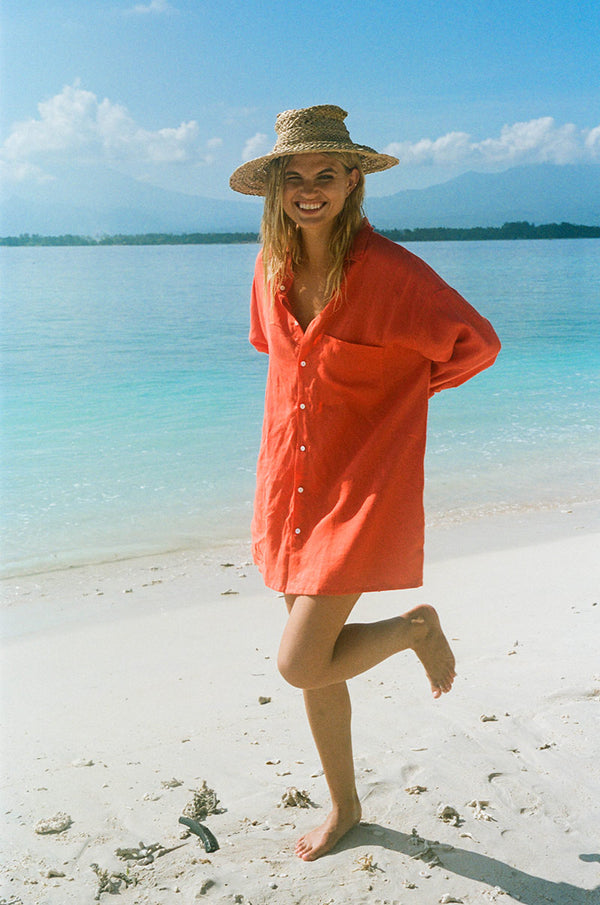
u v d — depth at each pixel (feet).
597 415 35.81
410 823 8.63
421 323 7.86
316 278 8.18
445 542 20.66
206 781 9.70
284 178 7.99
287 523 8.12
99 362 51.65
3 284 138.31
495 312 82.99
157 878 7.88
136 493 25.02
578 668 12.42
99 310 89.40
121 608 16.75
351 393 7.97
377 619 15.43
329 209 7.86
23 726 11.40
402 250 8.00
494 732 10.46
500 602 16.08
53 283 140.26
